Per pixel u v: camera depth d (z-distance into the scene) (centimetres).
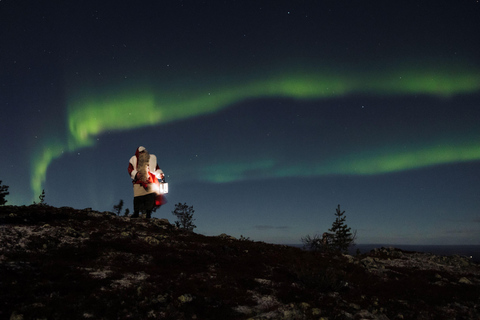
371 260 1535
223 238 1531
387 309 850
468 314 913
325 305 793
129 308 621
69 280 699
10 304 559
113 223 1325
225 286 825
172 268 918
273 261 1209
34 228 1034
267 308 736
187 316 632
